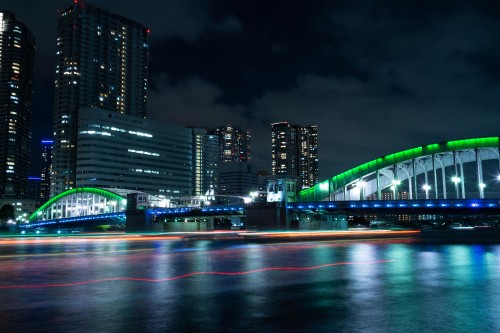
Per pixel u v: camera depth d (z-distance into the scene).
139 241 75.62
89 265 30.64
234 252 42.25
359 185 126.38
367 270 25.56
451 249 45.62
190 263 31.08
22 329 11.82
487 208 92.88
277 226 120.56
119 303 15.59
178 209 144.88
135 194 162.88
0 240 90.06
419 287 18.83
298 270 25.77
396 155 120.56
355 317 12.97
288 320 12.62
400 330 11.43
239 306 14.81
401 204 102.62
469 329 11.51
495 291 17.69
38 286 20.20
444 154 117.38
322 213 127.62
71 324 12.34
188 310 14.20
